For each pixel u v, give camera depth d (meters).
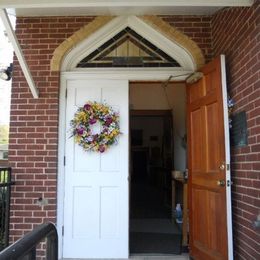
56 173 4.09
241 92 3.20
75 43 4.19
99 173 4.20
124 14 4.10
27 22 4.25
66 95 4.27
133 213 7.25
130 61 4.34
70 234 4.12
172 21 4.17
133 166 11.12
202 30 4.17
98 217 4.15
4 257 0.95
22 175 4.07
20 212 4.02
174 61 4.35
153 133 10.53
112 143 4.20
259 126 2.80
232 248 3.16
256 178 2.85
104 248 4.11
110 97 4.27
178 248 4.50
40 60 4.20
